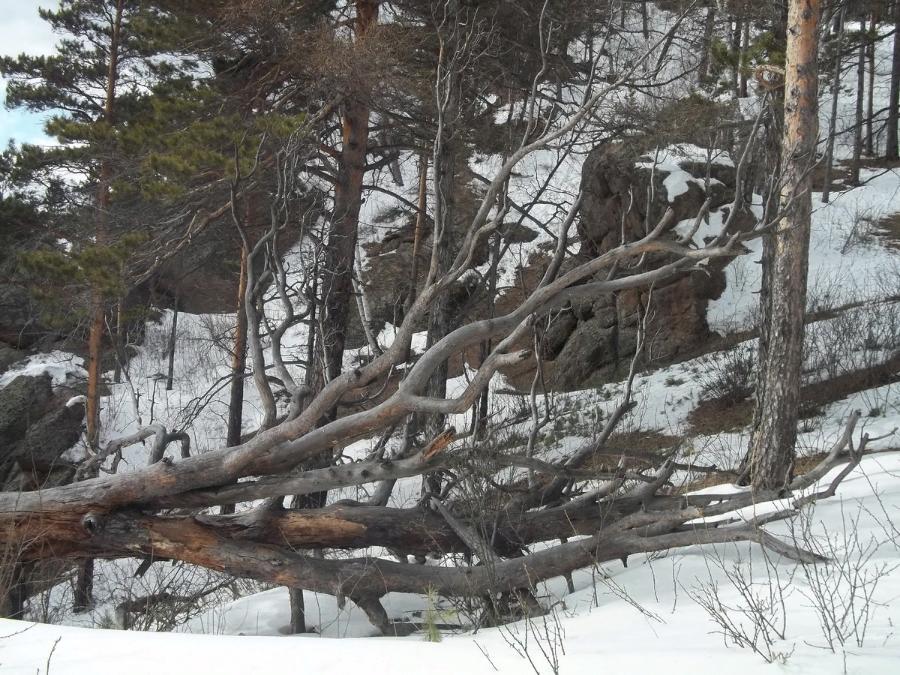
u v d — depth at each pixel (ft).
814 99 27.78
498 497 21.63
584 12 35.12
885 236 67.97
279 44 38.14
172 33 38.60
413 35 35.37
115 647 12.99
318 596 23.29
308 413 18.81
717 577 16.48
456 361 69.41
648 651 11.60
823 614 11.85
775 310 27.99
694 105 36.86
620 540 18.74
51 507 19.90
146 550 20.11
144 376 73.00
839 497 22.25
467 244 18.40
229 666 11.87
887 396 40.29
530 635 13.97
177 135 35.37
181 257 44.68
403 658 12.05
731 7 36.37
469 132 36.70
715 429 47.21
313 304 23.80
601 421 50.21
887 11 63.82
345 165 39.88
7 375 63.05
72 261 36.06
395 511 20.70
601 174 58.75
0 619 15.37
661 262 58.54
